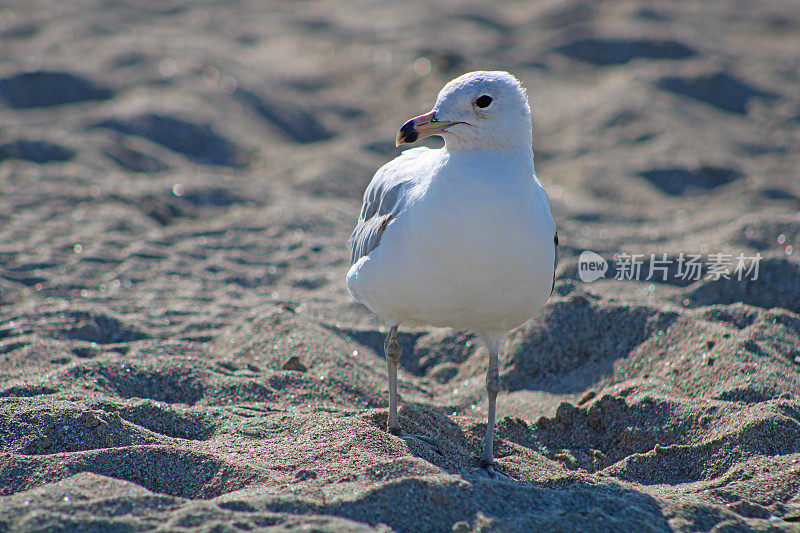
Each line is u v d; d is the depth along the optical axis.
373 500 5.37
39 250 12.46
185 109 19.03
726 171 17.38
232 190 15.95
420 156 7.31
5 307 10.39
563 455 7.42
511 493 5.64
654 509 5.70
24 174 15.29
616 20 27.61
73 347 9.15
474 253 6.25
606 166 17.66
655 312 9.55
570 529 5.17
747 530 5.46
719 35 26.91
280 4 31.45
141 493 5.29
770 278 10.96
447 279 6.41
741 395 7.82
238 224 14.38
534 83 22.66
